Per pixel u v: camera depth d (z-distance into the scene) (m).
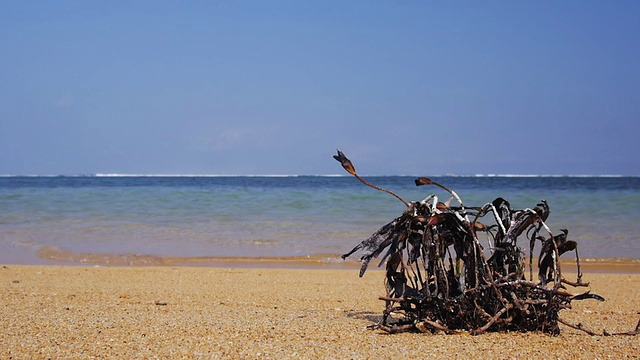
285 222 19.66
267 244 15.40
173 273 11.24
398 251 5.54
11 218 20.83
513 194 30.73
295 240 15.98
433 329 5.56
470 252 5.50
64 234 17.16
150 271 11.50
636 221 19.16
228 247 14.99
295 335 5.59
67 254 14.02
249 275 11.03
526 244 15.02
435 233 5.44
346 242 15.61
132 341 5.34
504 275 5.63
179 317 6.48
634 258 13.32
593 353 4.96
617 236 16.34
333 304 7.88
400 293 5.66
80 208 24.09
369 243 5.69
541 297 5.58
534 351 5.00
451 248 13.45
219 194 30.84
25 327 5.85
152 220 20.34
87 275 10.90
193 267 12.27
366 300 8.24
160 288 9.40
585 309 7.54
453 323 5.63
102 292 8.88
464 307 5.54
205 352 5.01
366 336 5.52
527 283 5.46
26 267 11.96
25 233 17.30
